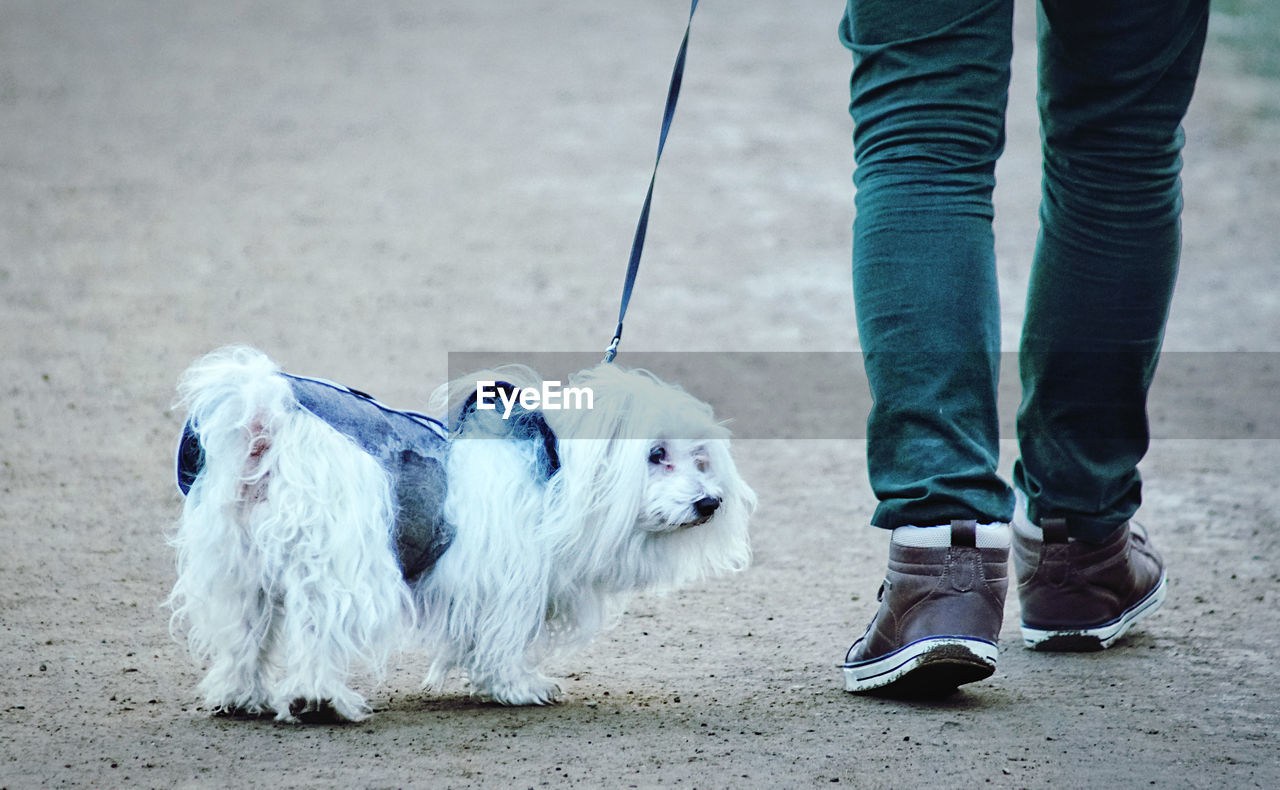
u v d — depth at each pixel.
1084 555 6.71
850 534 9.29
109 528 8.94
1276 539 9.02
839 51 31.34
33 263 17.08
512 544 5.83
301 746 5.34
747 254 18.69
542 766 5.12
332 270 17.30
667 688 6.30
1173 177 6.44
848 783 4.94
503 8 36.09
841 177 22.59
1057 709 5.84
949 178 5.71
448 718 5.82
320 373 13.23
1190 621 7.28
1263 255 18.94
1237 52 30.03
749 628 7.32
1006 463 10.93
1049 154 6.48
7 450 10.74
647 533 5.99
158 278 16.66
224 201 20.38
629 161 23.12
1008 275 17.64
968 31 5.66
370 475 5.58
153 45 31.34
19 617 7.16
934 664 5.70
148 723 5.63
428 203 20.59
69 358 13.52
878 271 5.73
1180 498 10.09
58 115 25.14
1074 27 6.05
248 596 5.67
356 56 30.62
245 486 5.52
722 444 6.15
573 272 17.59
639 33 33.06
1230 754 5.24
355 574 5.48
